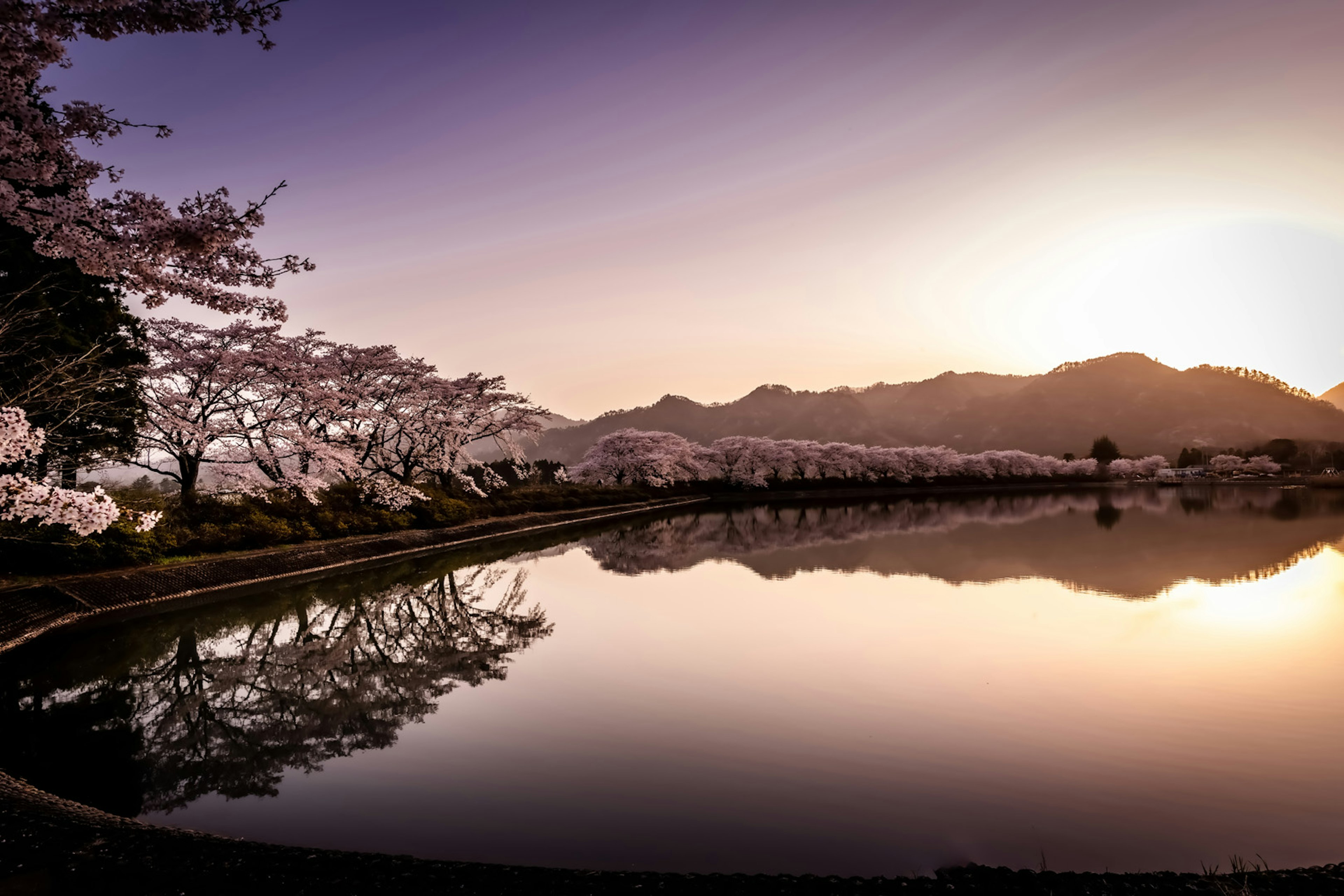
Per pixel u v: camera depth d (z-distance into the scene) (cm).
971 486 8988
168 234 661
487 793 759
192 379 2239
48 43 558
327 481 2822
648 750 877
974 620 1570
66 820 603
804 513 5162
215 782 798
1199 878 534
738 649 1353
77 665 1264
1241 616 1574
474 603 1823
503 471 5456
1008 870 548
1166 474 10950
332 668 1255
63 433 1522
